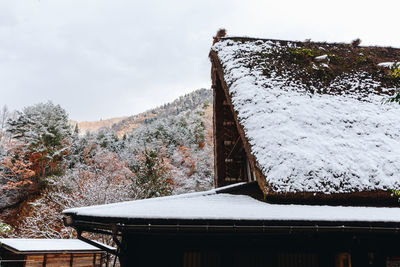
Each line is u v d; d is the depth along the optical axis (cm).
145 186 1459
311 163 316
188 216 257
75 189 1230
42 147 1977
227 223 259
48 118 2175
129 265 295
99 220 271
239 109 401
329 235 315
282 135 347
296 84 452
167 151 2666
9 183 1873
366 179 312
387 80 494
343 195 301
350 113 407
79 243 737
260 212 270
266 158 319
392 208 307
